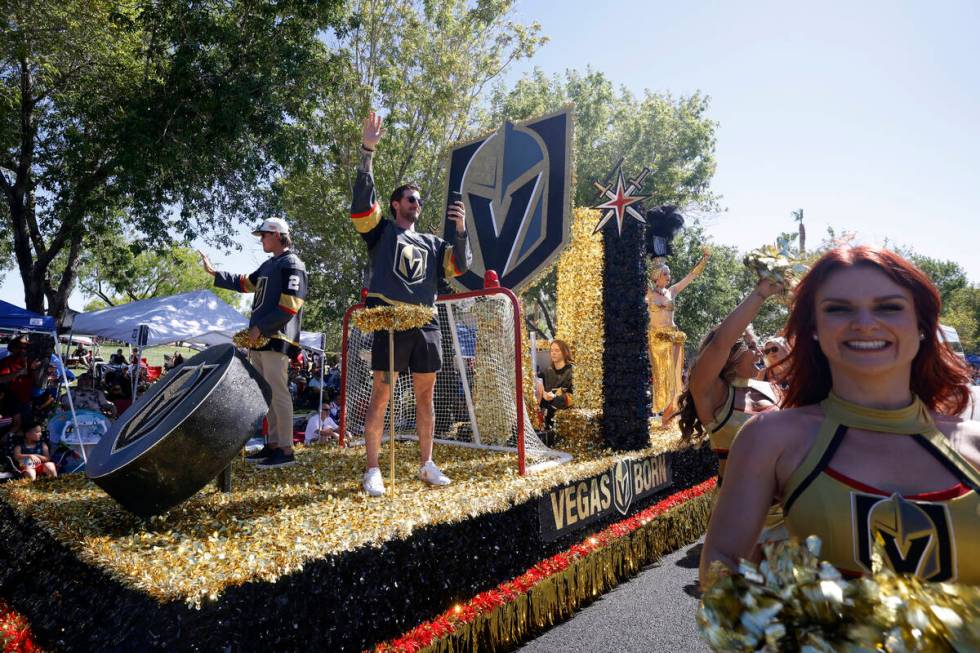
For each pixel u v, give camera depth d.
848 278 1.31
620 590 4.38
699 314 30.31
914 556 1.15
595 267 6.01
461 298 4.85
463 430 5.84
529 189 6.27
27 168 15.90
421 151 22.28
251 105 13.62
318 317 24.66
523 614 3.46
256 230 4.70
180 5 13.30
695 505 5.78
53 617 2.39
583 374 6.04
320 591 2.36
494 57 21.61
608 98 28.11
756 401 3.19
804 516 1.24
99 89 14.53
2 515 3.25
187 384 3.09
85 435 8.03
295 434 10.51
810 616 1.04
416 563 2.83
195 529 2.75
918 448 1.23
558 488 3.99
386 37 20.67
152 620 1.90
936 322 1.33
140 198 13.87
